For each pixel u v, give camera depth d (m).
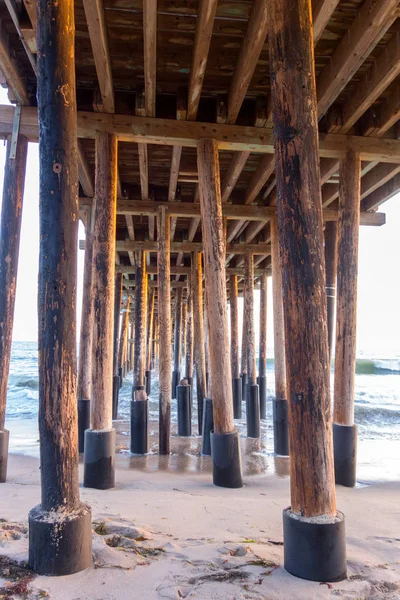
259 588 2.02
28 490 3.95
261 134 5.28
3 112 5.15
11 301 4.85
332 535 2.13
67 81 2.32
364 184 7.23
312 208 2.29
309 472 2.19
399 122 5.52
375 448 8.35
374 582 2.11
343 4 3.96
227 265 12.86
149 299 17.14
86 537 2.20
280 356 7.38
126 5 3.97
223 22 4.21
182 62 4.70
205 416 7.27
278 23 2.44
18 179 5.02
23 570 2.12
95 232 4.84
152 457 6.92
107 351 4.66
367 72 4.82
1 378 4.73
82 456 6.71
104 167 4.96
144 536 2.64
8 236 4.89
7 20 4.23
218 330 4.81
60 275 2.23
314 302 2.23
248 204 7.76
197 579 2.10
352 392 5.02
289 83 2.37
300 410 2.22
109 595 1.93
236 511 3.36
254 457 7.16
